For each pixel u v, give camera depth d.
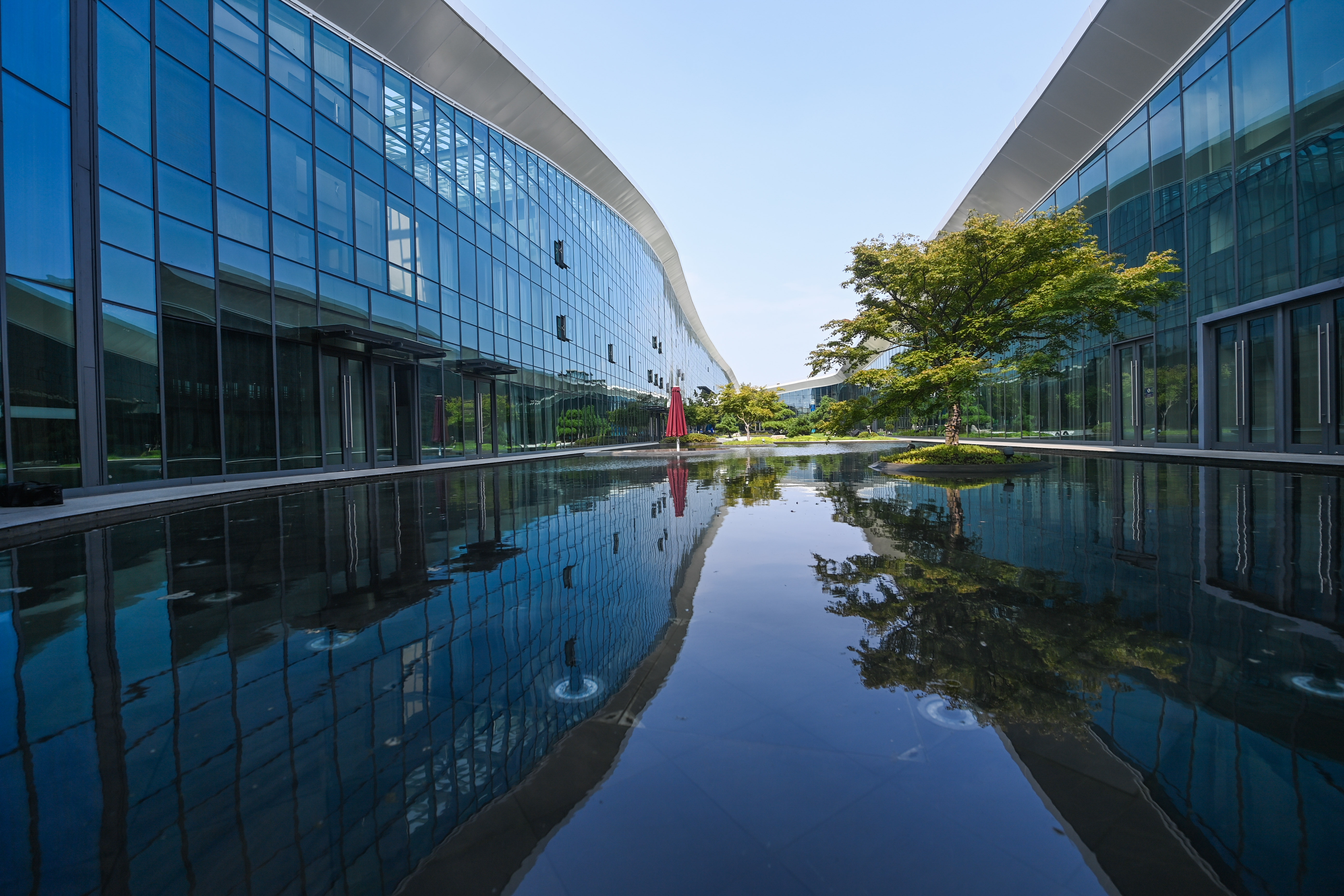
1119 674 2.73
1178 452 17.12
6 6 9.62
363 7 17.11
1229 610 3.62
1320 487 9.19
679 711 2.45
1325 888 1.42
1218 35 16.47
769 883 1.51
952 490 10.15
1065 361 26.61
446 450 21.59
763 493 10.48
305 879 1.54
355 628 3.62
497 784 1.97
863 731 2.26
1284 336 14.83
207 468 12.95
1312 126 13.79
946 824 1.72
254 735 2.34
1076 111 22.08
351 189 17.41
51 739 2.34
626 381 45.50
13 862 1.63
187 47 12.72
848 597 4.06
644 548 5.88
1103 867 1.53
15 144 9.70
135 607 4.15
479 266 23.91
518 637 3.39
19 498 8.77
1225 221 16.44
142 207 11.73
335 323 16.66
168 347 12.20
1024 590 4.12
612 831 1.73
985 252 14.46
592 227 37.69
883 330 16.94
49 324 10.12
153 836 1.74
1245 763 1.97
